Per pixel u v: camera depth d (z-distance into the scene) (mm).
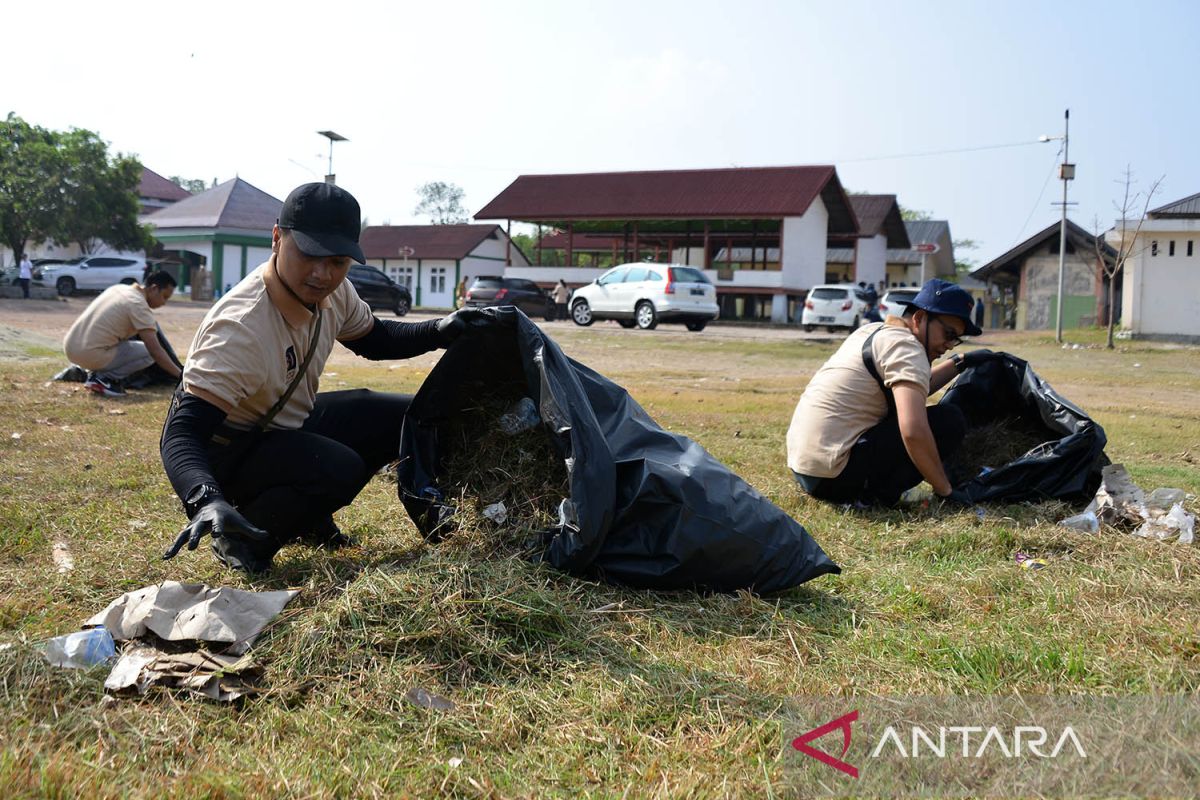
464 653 2752
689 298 25656
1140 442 7430
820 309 27359
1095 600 3430
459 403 3777
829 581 3738
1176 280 25609
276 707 2449
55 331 17484
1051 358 19672
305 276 3195
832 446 4914
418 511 3684
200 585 2863
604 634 3008
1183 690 2635
